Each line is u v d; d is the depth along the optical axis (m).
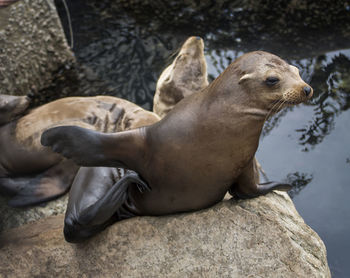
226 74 3.93
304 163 7.31
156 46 9.53
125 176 4.25
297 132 7.82
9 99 5.98
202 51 6.53
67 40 9.45
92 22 9.91
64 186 5.91
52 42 9.00
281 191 5.34
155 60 9.23
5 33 8.62
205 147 3.89
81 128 4.03
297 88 3.70
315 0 9.72
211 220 4.39
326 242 6.25
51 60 8.91
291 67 3.91
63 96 8.52
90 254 4.46
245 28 9.81
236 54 9.27
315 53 9.12
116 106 6.16
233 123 3.83
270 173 7.09
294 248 4.23
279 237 4.28
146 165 4.14
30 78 8.61
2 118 5.96
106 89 8.64
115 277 4.30
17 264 4.58
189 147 3.92
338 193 6.87
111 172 4.63
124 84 8.74
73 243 4.58
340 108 8.11
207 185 4.11
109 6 10.21
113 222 4.66
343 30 9.53
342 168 7.17
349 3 9.64
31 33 8.82
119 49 9.43
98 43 9.50
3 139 5.94
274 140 7.71
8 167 5.96
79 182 4.60
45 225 5.12
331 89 8.39
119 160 4.17
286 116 8.13
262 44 9.47
